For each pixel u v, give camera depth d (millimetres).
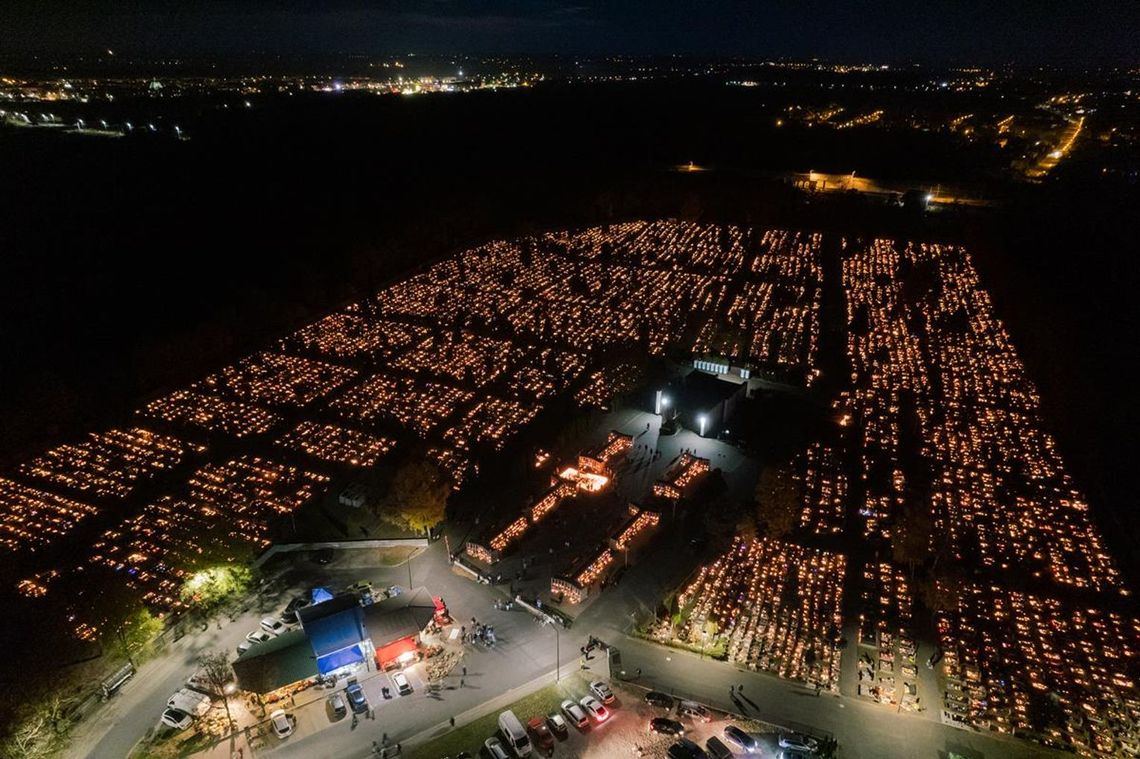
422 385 130625
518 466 106062
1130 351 140000
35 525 95062
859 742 63844
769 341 146125
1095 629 77312
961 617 78875
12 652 74938
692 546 89750
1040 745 63875
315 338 149250
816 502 98312
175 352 135125
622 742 63906
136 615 77812
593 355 141375
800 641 75625
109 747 64000
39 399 117125
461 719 66438
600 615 79750
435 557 89438
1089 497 98938
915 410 120375
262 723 66250
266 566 87938
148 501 100188
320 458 109812
